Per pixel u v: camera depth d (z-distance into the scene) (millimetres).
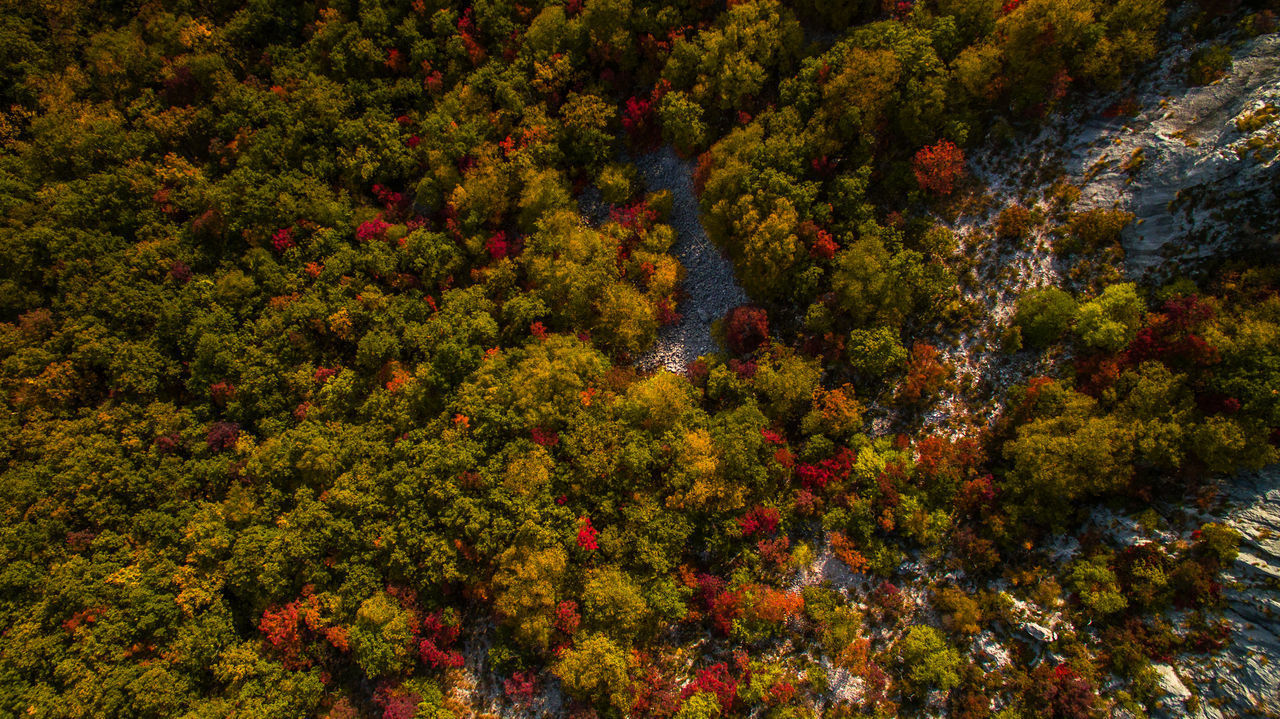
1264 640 33938
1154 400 36938
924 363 43438
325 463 46719
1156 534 37406
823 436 44062
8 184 51031
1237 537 35250
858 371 45438
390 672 45344
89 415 48656
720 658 44312
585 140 50406
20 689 43188
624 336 48719
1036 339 41875
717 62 47125
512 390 46969
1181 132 39875
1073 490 38125
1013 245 43688
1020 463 39656
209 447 48500
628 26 48906
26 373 48219
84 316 49406
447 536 45094
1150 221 40281
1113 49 41062
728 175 45844
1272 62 37781
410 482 45625
